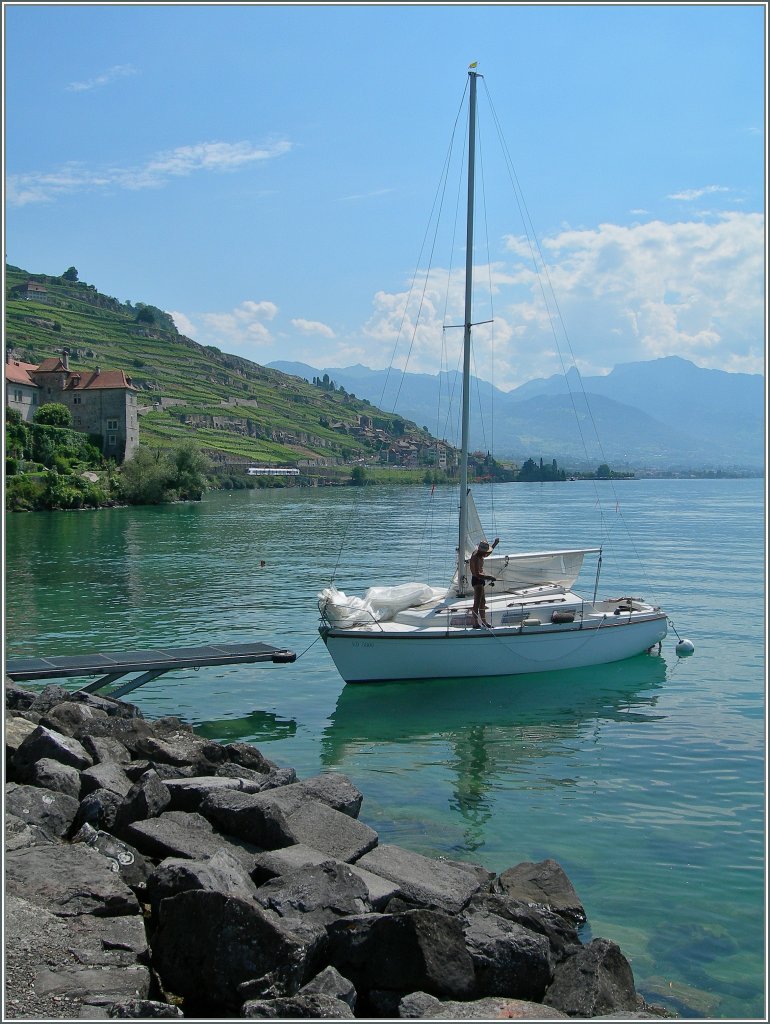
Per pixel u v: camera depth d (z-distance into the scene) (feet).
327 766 59.88
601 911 39.63
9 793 39.86
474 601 82.17
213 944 28.35
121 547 214.69
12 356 508.53
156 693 79.00
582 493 611.47
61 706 54.90
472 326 87.51
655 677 85.61
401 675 80.43
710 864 44.57
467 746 64.44
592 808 52.19
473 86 86.74
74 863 33.71
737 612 122.11
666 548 211.41
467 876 37.88
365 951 30.12
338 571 166.81
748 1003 32.60
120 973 27.58
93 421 494.59
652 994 33.06
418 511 378.94
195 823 38.91
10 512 342.85
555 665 84.64
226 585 147.23
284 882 33.63
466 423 87.56
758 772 58.70
